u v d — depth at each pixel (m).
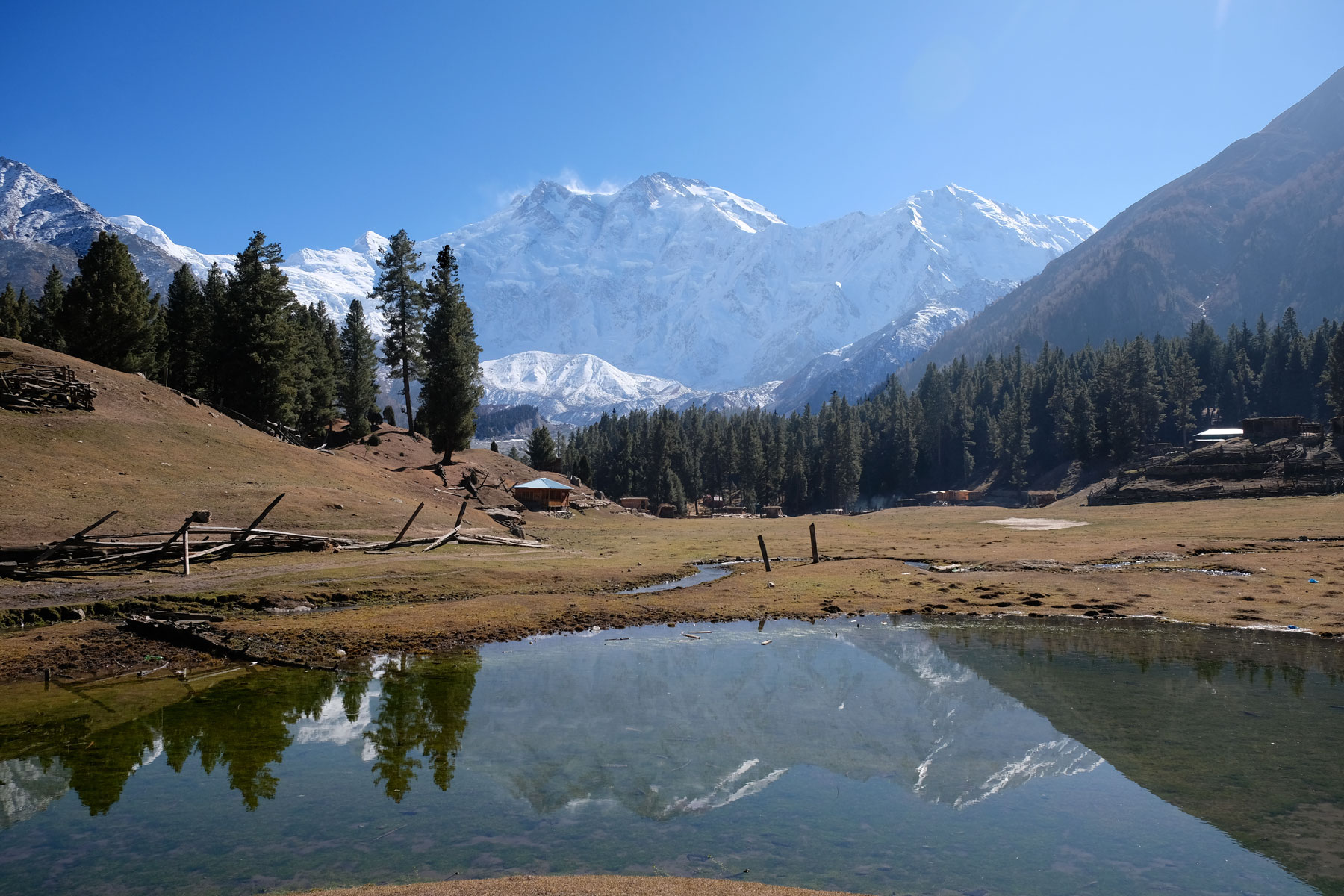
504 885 8.14
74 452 39.69
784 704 16.52
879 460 190.25
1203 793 11.49
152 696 16.91
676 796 11.53
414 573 31.92
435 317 95.38
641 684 18.22
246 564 31.58
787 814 10.88
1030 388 192.25
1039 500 128.00
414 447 99.38
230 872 9.03
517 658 20.89
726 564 43.81
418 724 15.16
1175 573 35.09
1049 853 9.62
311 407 91.75
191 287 94.38
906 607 28.80
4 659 19.05
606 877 8.41
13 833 10.23
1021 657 20.88
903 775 12.39
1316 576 32.09
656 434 162.12
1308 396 167.62
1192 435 167.50
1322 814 10.70
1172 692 17.17
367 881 8.74
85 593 24.70
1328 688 17.41
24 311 98.19
